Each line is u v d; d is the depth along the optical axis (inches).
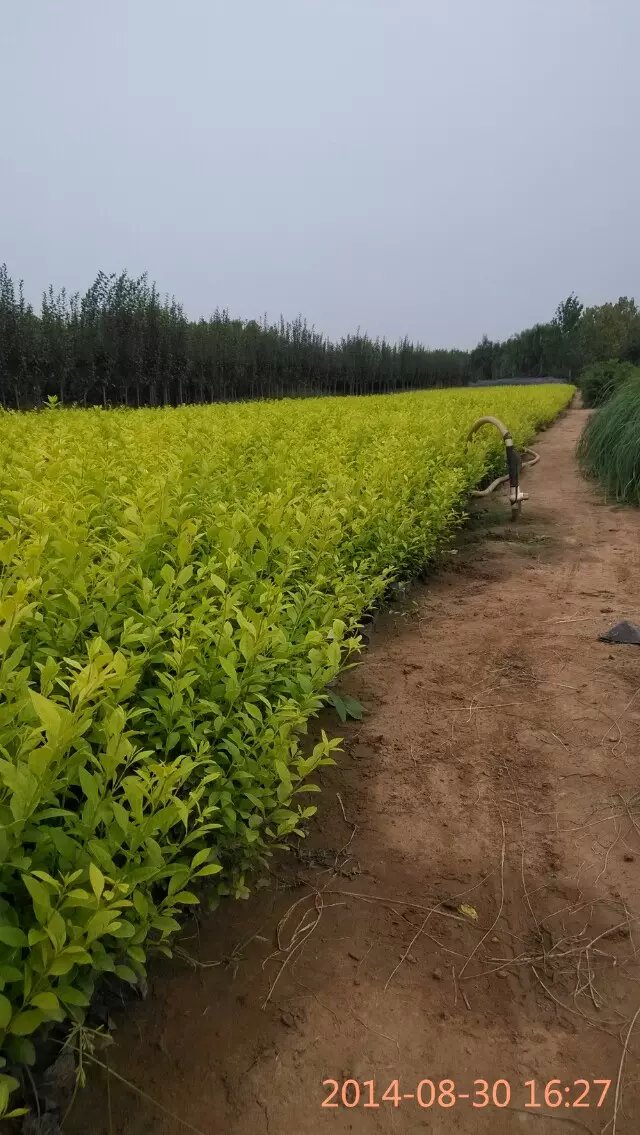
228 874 99.7
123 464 213.8
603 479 406.3
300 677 112.7
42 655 105.6
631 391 420.2
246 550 153.5
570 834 116.2
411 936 95.7
